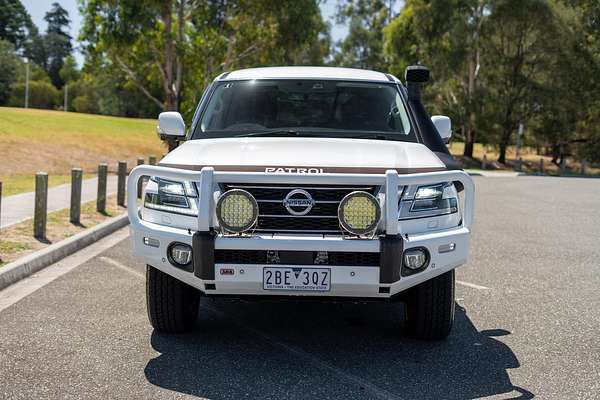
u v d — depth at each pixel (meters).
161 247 4.97
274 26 35.44
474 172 39.09
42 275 7.86
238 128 6.14
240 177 4.77
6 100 124.69
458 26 45.25
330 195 4.82
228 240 4.68
